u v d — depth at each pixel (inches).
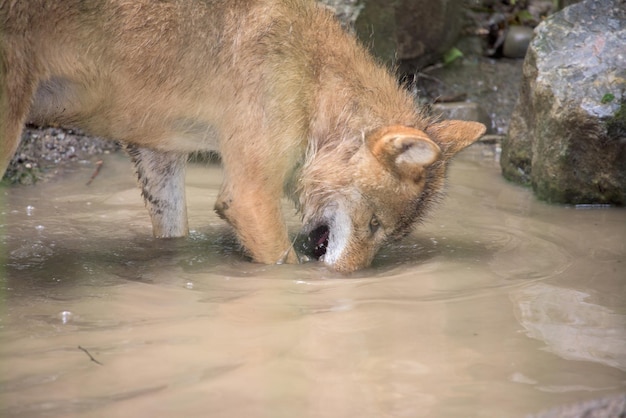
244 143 380.5
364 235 388.5
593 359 281.7
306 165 393.4
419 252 415.8
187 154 426.9
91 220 458.6
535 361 279.3
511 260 401.1
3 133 350.3
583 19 546.3
